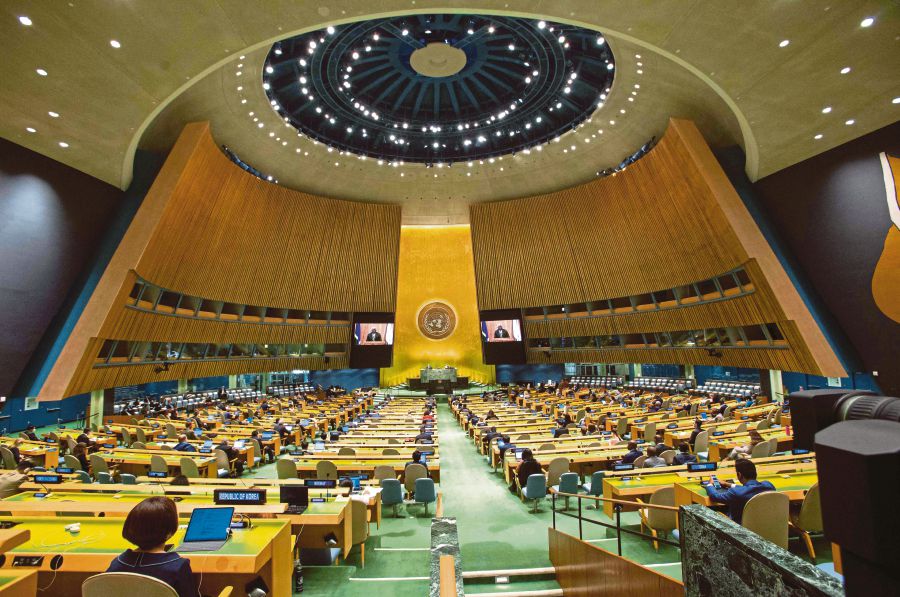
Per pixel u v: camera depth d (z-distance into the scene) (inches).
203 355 804.0
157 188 602.2
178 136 666.8
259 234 866.8
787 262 598.9
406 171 956.6
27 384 517.0
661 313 836.0
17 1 343.0
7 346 497.4
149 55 415.5
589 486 344.5
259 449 448.5
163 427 568.4
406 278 1274.6
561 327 1012.5
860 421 38.7
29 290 515.5
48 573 132.3
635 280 876.0
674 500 218.7
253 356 915.4
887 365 507.5
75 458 352.5
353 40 654.5
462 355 1267.2
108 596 90.3
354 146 924.6
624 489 247.0
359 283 1040.8
